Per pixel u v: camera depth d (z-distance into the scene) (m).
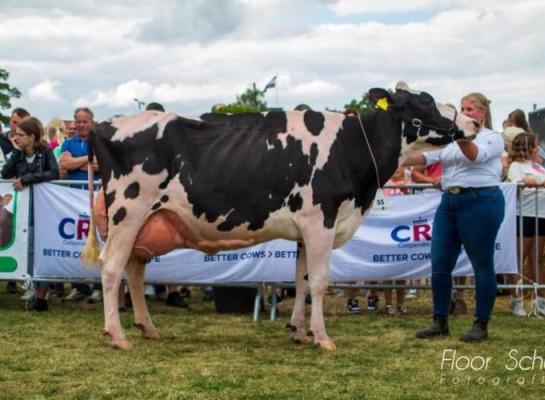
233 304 8.91
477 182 6.80
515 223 8.66
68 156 9.55
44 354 6.36
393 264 8.76
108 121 6.70
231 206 6.59
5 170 9.09
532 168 9.23
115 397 5.09
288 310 9.32
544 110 12.80
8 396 5.10
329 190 6.59
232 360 6.18
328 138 6.70
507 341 6.98
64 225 8.80
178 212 6.62
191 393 5.16
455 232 7.07
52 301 9.72
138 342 6.92
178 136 6.62
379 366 6.00
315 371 5.81
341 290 10.70
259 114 6.80
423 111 6.73
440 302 7.19
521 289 8.70
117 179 6.60
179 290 10.60
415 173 9.80
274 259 8.52
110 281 6.60
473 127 6.70
